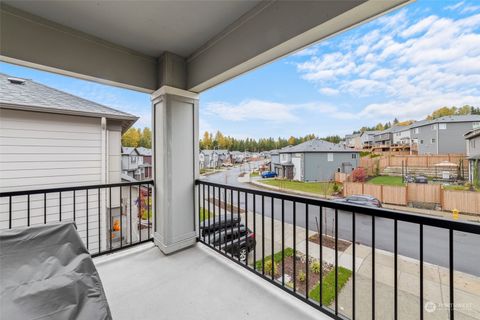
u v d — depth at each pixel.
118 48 2.51
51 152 3.65
